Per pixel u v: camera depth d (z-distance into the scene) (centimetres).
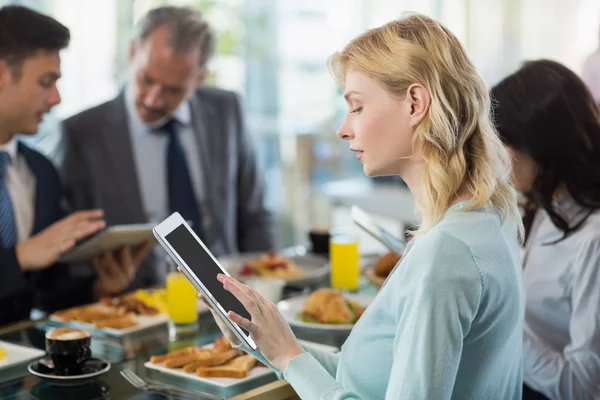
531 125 172
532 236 184
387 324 121
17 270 214
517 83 174
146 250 234
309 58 466
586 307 168
